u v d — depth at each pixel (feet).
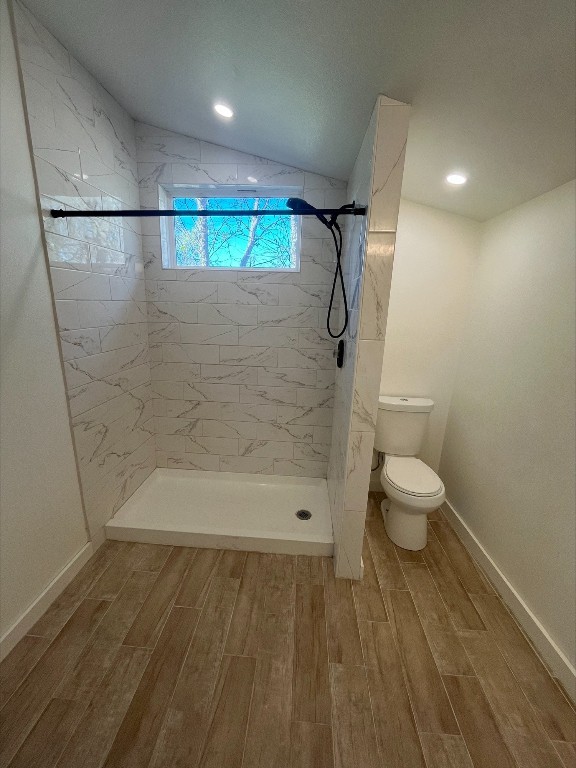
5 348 3.82
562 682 3.89
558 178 4.36
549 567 4.30
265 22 3.10
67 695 3.59
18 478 4.09
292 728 3.37
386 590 5.12
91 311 5.28
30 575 4.33
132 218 6.33
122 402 6.37
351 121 4.23
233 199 6.96
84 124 4.85
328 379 7.25
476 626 4.58
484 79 3.05
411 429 6.77
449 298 6.86
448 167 4.80
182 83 4.61
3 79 3.58
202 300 6.98
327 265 6.68
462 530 6.40
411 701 3.65
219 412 7.61
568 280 4.33
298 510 7.01
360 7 2.64
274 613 4.64
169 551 5.76
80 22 3.86
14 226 3.83
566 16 2.26
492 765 3.16
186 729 3.34
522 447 5.01
